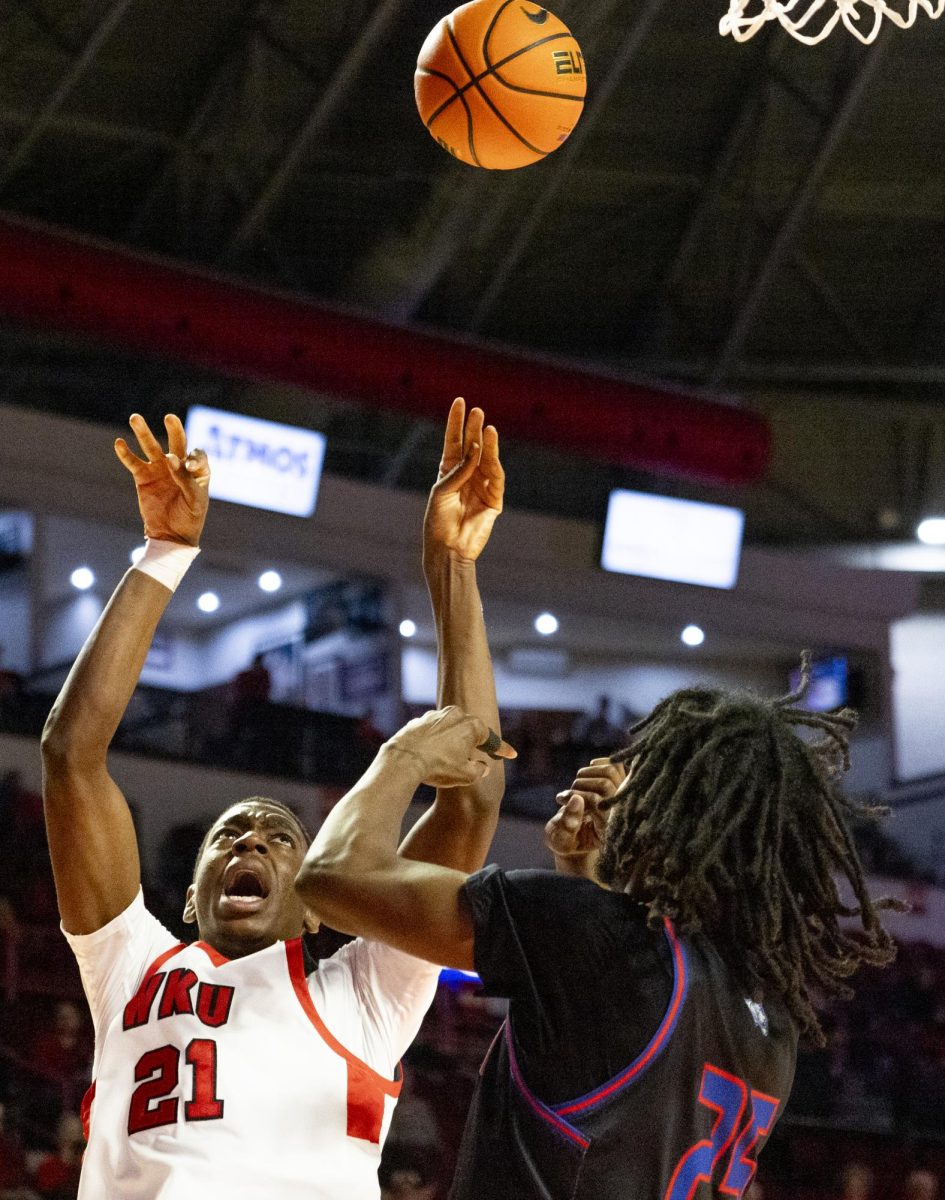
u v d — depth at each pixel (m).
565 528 17.30
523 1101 1.71
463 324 17.42
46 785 2.36
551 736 18.48
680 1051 1.70
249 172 15.49
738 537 17.53
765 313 17.50
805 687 1.91
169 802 14.08
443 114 3.63
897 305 17.48
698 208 16.06
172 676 19.67
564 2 13.57
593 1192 1.66
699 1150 1.70
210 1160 2.24
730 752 1.77
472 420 2.22
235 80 14.45
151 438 2.40
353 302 16.33
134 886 2.45
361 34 13.65
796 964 1.76
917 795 17.88
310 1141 2.29
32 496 14.96
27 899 12.41
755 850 1.74
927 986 14.38
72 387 18.16
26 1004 11.66
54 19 13.53
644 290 17.30
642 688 19.86
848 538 19.84
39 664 15.10
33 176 15.44
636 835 1.78
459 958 1.72
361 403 14.87
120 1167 2.27
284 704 15.12
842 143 15.43
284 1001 2.37
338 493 16.31
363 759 15.30
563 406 15.18
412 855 2.11
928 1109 12.92
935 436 18.83
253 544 15.63
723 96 14.96
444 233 15.70
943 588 19.50
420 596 17.72
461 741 1.87
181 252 16.06
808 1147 11.48
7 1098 10.50
